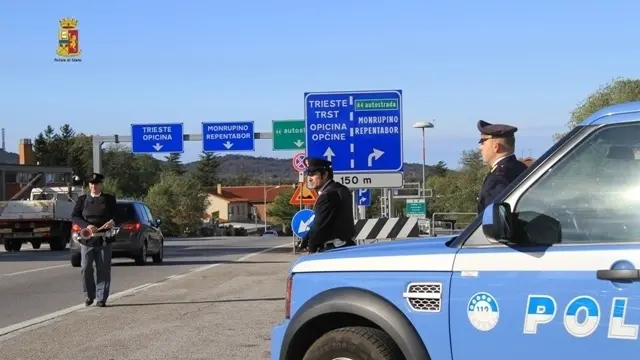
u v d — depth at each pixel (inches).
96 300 464.4
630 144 152.9
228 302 473.4
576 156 157.8
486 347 156.3
